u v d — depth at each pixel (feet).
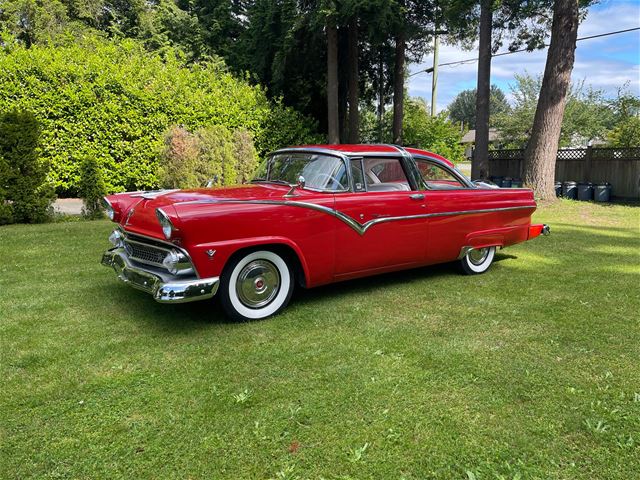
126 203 13.92
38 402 8.60
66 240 23.04
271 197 12.60
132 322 12.50
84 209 31.73
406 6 50.93
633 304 14.20
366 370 9.89
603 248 22.72
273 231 12.34
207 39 64.49
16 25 59.00
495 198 17.60
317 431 7.79
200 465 6.98
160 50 60.75
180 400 8.71
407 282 16.78
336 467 6.95
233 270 12.13
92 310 13.35
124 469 6.88
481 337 11.66
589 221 32.04
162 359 10.37
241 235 11.84
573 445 7.47
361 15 44.06
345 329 12.18
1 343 11.07
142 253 12.72
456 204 16.33
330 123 47.57
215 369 9.92
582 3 40.19
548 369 9.97
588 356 10.61
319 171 14.10
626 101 61.72
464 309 13.78
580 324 12.54
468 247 17.03
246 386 9.23
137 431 7.77
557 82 37.86
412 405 8.57
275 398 8.79
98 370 9.84
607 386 9.27
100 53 38.24
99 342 11.20
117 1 71.67
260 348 10.98
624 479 6.73
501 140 102.78
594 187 43.01
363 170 14.43
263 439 7.57
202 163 33.04
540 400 8.76
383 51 58.39
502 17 44.62
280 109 47.78
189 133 35.04
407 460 7.11
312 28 44.21
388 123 66.59
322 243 13.34
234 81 45.37
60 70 34.86
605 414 8.31
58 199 38.37
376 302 14.44
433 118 68.49
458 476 6.79
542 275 17.69
